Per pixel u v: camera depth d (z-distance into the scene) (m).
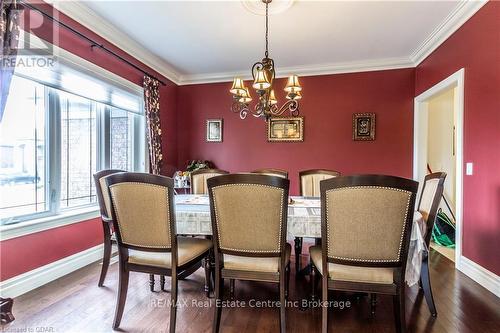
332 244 1.45
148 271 1.66
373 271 1.47
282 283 1.54
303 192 2.92
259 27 2.80
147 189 1.55
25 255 2.11
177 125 4.47
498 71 2.11
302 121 4.05
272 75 2.26
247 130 4.27
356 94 3.88
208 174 2.99
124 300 1.68
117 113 3.28
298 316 1.82
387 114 3.79
